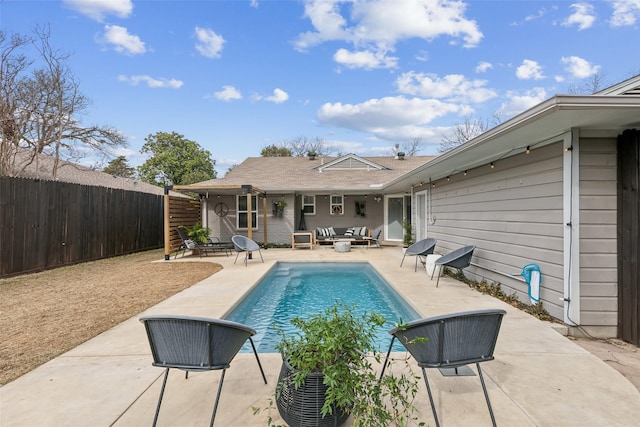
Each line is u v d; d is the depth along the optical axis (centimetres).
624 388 248
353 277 816
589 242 380
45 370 280
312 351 206
